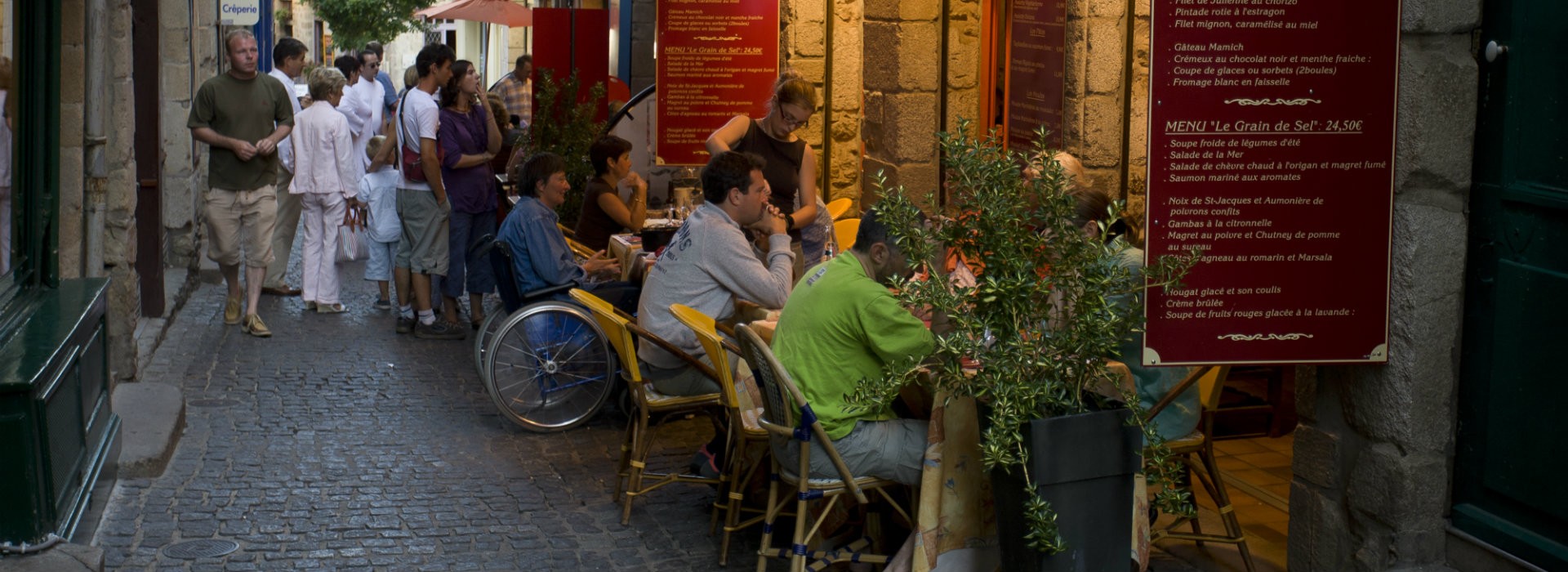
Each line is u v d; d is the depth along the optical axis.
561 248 7.85
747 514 5.91
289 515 5.91
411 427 7.42
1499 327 4.56
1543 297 4.37
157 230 9.55
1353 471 4.94
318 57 40.59
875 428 4.88
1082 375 4.37
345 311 10.76
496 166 13.05
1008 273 4.32
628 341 5.92
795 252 7.68
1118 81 7.29
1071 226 4.34
